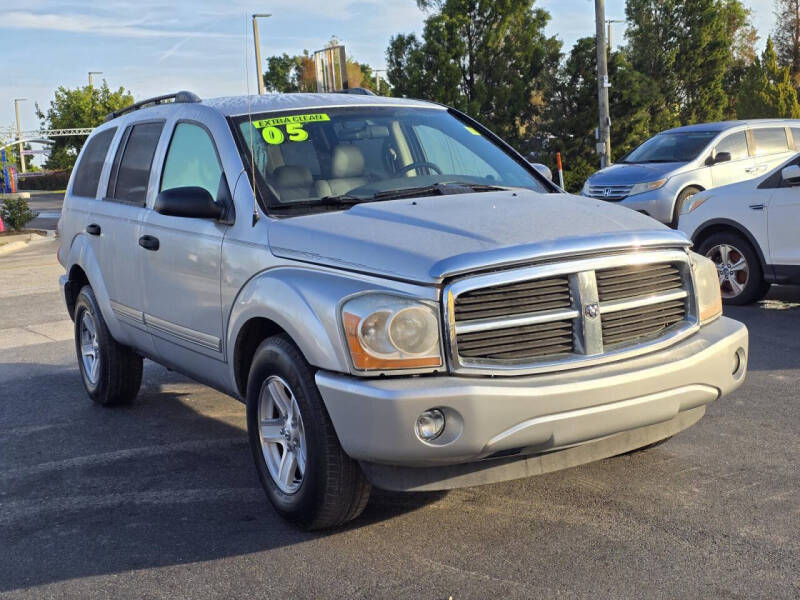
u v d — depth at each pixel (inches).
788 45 2041.1
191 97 213.8
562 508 165.0
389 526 160.7
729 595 129.6
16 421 246.2
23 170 3575.3
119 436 227.9
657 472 181.2
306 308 149.7
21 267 652.7
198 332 191.8
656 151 601.6
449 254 142.6
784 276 346.6
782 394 232.5
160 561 151.5
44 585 145.0
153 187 214.5
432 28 1254.3
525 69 1273.4
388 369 140.4
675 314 161.3
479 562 144.3
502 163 209.5
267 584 141.0
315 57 1144.2
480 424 137.3
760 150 589.6
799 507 160.2
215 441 220.4
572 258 147.3
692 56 1445.6
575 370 145.9
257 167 182.2
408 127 204.4
